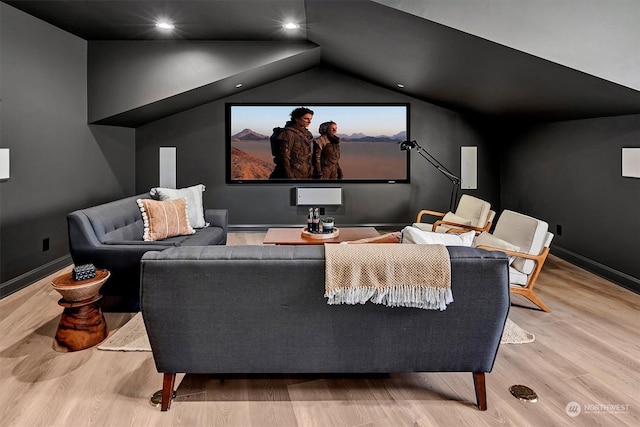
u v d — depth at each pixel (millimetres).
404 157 6316
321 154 6246
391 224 6383
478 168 6371
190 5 3740
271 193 6258
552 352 2473
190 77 4961
